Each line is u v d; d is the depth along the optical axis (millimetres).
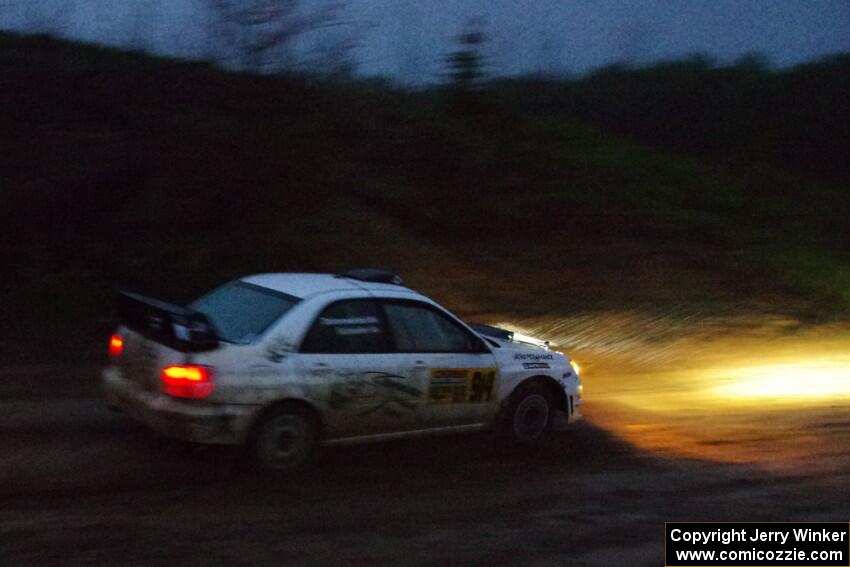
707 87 29406
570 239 18484
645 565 5738
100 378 9938
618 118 28109
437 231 17297
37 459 7125
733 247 19984
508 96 25234
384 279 8148
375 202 17016
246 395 6793
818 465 8320
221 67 15938
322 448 7406
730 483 7625
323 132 17000
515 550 5863
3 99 14258
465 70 22438
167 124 14594
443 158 19281
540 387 8547
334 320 7359
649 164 24016
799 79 30062
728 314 16094
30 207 12859
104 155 13969
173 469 7090
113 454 7340
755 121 28938
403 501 6727
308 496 6680
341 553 5613
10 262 12406
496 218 18250
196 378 6672
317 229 15047
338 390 7207
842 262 20594
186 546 5570
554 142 22938
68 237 12992
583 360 12883
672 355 13539
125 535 5695
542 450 8430
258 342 6969
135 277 12719
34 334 11172
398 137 19172
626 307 15727
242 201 14406
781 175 26344
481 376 8055
